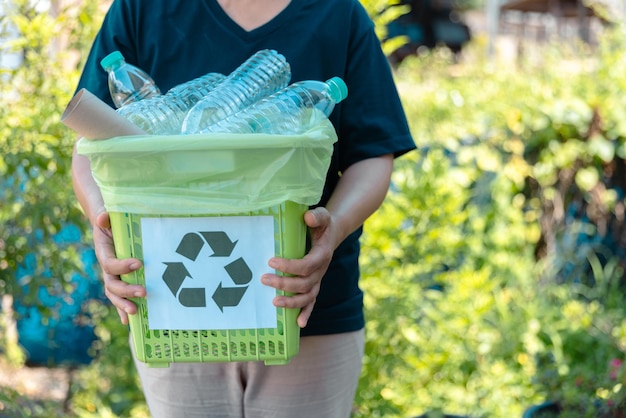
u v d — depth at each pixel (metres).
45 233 3.14
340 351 1.91
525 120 4.34
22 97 3.11
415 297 3.46
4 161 3.00
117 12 1.90
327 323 1.87
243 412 1.91
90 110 1.43
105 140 1.46
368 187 1.83
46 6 3.26
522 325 3.88
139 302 1.56
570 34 8.70
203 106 1.57
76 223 3.21
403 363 3.44
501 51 7.75
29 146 2.97
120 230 1.54
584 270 4.60
